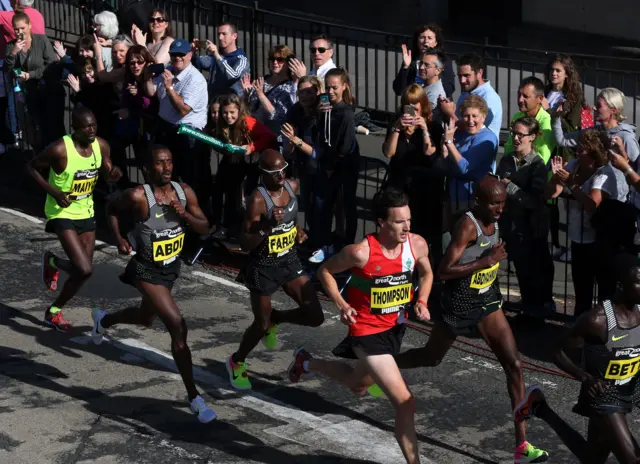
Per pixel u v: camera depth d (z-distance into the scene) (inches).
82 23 1151.6
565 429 436.1
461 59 704.4
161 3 1058.1
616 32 1382.9
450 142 631.2
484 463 467.8
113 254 772.6
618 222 591.8
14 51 877.2
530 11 1499.8
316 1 1665.8
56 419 506.0
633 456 407.5
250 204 509.7
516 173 617.0
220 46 831.1
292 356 592.7
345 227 721.0
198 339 614.5
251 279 522.9
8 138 975.6
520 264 624.4
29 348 597.3
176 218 504.4
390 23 1578.5
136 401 529.7
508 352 470.0
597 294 631.8
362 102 1096.2
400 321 455.5
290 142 720.3
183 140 767.7
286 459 469.1
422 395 540.7
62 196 582.6
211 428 499.5
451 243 465.7
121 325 636.7
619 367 410.3
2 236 804.0
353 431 499.5
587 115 669.9
